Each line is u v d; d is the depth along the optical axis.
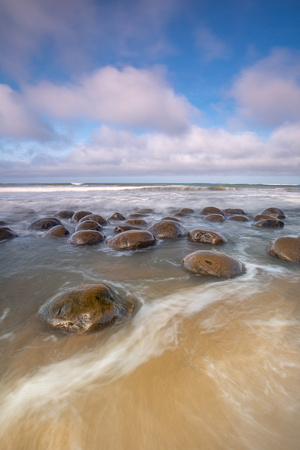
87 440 1.63
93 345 2.57
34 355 2.43
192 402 1.88
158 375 2.14
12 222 10.63
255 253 5.91
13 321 3.03
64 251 6.13
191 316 3.06
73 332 2.73
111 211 14.27
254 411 1.79
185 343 2.55
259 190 27.78
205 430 1.67
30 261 5.43
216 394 1.94
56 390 2.01
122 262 5.24
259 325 2.84
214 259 4.41
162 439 1.63
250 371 2.14
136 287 3.95
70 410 1.83
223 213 12.02
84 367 2.27
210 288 3.85
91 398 1.93
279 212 11.70
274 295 3.59
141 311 3.20
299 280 4.18
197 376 2.11
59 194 22.45
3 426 1.73
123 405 1.87
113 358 2.38
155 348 2.50
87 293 3.02
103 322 2.81
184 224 9.88
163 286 3.96
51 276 4.53
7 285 4.13
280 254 5.37
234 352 2.39
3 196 20.19
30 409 1.84
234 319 2.98
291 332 2.69
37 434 1.67
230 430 1.67
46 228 8.73
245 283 4.02
